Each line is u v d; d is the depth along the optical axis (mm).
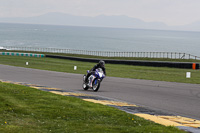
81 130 10570
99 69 24047
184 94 22688
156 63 59656
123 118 12867
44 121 11812
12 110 13281
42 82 31203
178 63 56062
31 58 84375
